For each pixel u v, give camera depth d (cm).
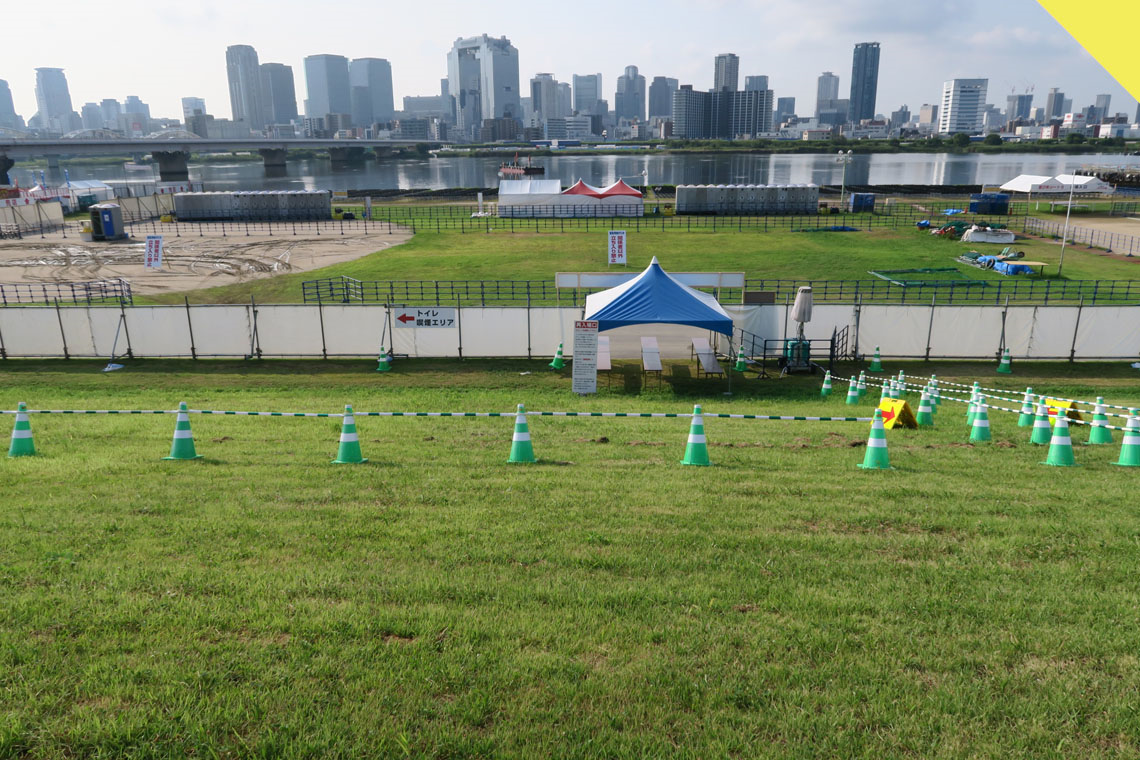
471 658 582
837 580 741
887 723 512
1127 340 2836
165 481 1128
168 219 8300
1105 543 845
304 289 4303
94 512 954
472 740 488
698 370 2789
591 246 6209
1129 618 655
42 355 2938
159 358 2950
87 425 1719
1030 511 972
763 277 4803
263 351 2956
